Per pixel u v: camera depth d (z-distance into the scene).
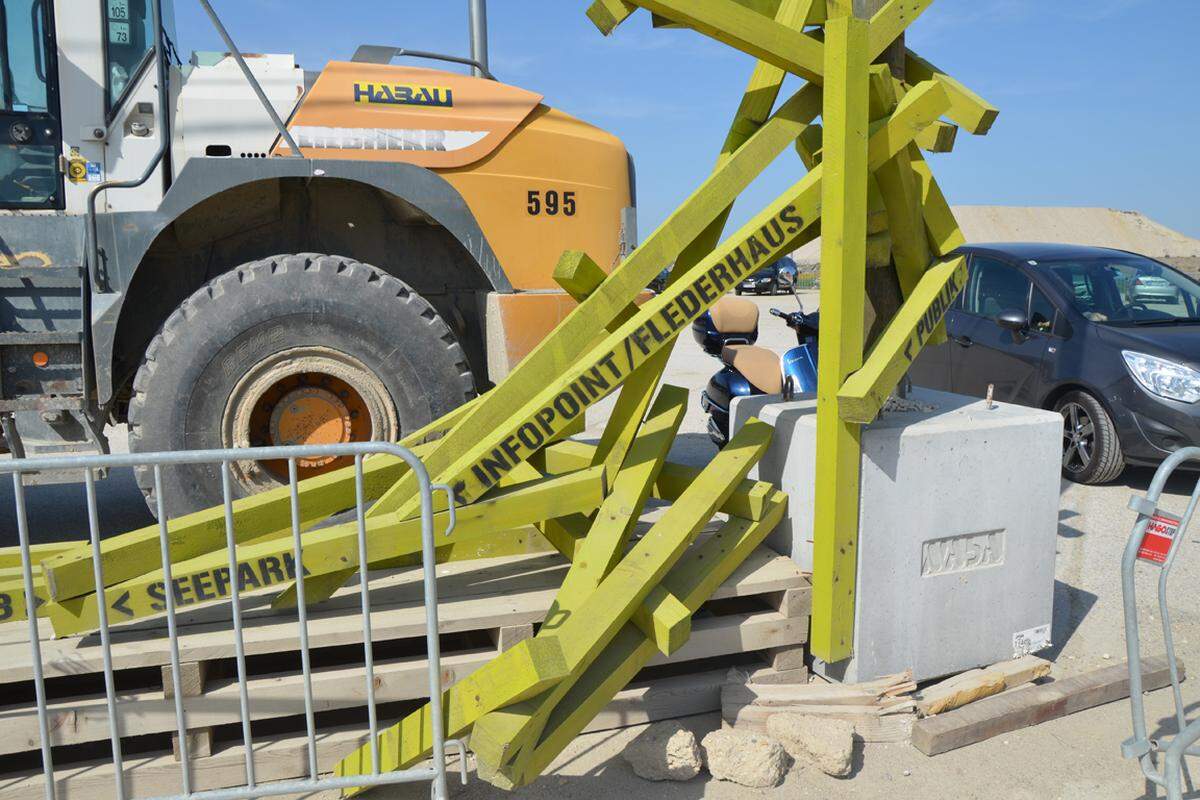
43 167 4.24
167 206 3.91
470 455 2.74
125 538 2.74
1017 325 6.36
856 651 2.98
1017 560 3.22
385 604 2.91
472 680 2.38
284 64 4.71
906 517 2.98
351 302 3.96
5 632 2.74
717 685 3.03
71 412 3.89
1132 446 5.72
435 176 4.27
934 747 2.83
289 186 4.53
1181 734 2.32
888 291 3.46
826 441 2.86
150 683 2.99
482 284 4.78
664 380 10.82
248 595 2.99
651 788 2.66
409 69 4.50
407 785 2.65
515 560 3.31
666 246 3.03
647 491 2.98
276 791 2.26
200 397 3.86
